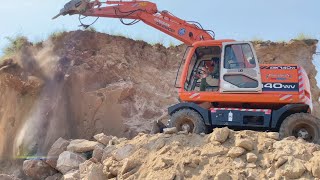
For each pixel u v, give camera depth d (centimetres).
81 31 1447
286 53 1486
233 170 773
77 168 1001
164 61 1520
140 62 1475
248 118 973
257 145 826
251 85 972
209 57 1051
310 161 754
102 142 1044
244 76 980
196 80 1043
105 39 1459
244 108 984
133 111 1313
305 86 961
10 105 1321
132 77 1404
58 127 1258
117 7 1239
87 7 1241
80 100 1295
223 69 997
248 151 816
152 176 804
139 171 846
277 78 967
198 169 794
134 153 903
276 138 845
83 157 1039
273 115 948
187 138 889
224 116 973
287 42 1503
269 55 1484
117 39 1480
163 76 1473
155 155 866
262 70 979
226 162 796
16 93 1332
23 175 1162
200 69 1048
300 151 780
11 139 1280
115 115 1281
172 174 784
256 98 964
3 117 1312
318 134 909
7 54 1445
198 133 963
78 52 1398
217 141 845
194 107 993
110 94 1297
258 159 793
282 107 949
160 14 1234
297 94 947
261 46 1494
